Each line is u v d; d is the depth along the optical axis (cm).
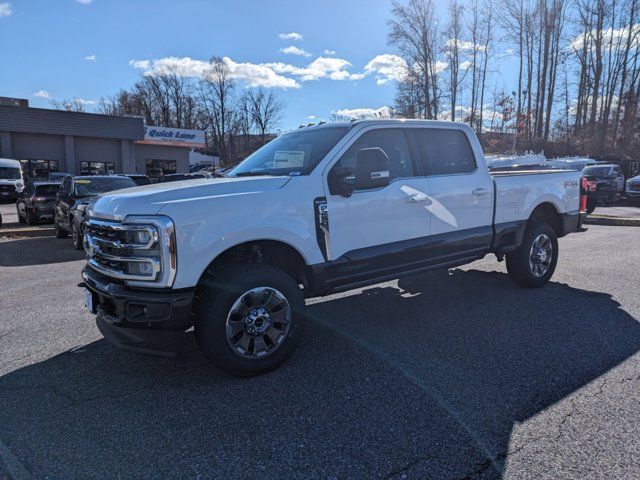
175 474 248
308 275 399
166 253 321
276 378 360
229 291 342
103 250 356
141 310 330
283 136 493
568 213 632
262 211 359
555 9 3559
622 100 3541
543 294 580
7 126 3031
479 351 405
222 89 7706
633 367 367
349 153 421
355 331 460
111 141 3462
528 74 3734
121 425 297
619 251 868
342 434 283
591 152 3434
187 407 318
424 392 333
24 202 1562
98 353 418
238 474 247
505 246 559
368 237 425
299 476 245
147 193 343
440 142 497
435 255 482
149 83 8000
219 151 7919
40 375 373
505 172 597
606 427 284
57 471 252
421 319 493
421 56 3688
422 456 259
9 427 297
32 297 612
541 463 251
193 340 451
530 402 316
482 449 265
